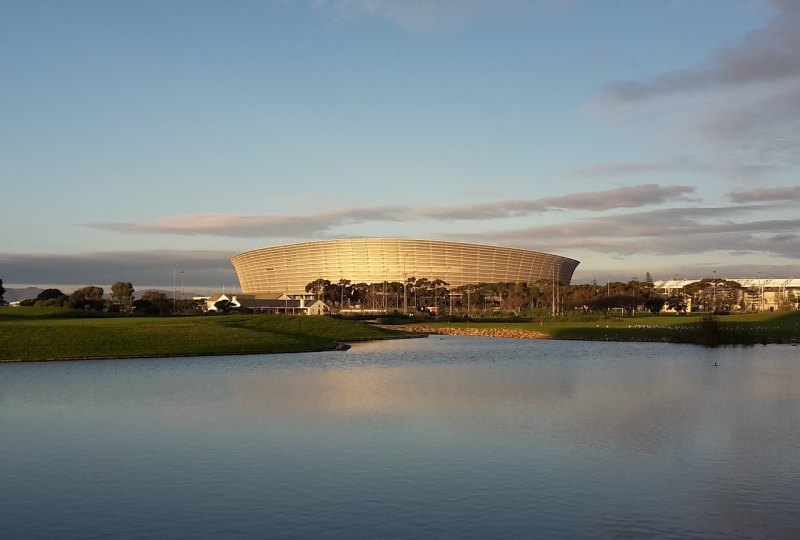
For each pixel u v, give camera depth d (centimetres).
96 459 2242
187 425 2805
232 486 1927
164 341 6544
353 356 6456
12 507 1767
